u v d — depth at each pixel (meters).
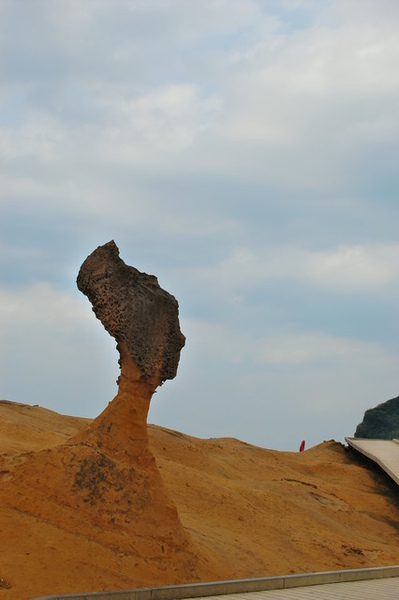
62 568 11.62
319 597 13.70
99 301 13.88
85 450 13.42
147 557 12.81
